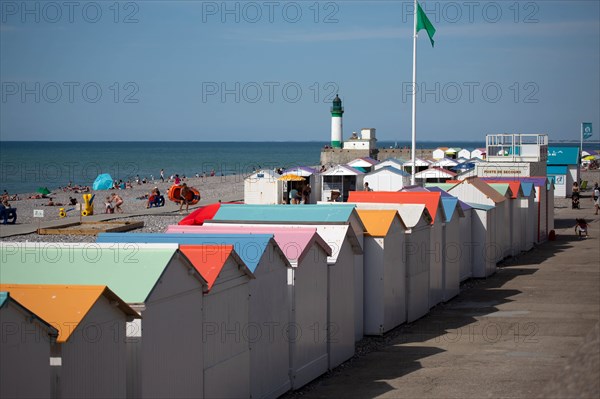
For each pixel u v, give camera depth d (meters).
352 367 17.31
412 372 16.45
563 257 35.06
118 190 82.50
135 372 10.66
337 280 17.67
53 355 9.16
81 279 11.16
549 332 20.02
